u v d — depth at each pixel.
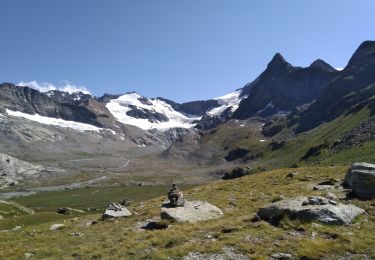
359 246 25.25
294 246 25.95
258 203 44.84
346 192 42.16
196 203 41.72
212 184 69.81
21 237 42.50
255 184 60.44
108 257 27.77
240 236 28.78
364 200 38.28
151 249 28.67
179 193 41.41
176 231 32.16
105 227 39.88
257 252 25.45
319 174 60.94
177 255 26.33
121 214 45.62
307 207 31.64
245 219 34.00
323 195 42.62
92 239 34.75
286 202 33.97
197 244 27.83
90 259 28.36
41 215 86.06
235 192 55.53
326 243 25.70
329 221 30.17
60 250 32.06
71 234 38.56
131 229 36.59
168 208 39.56
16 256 31.88
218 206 44.81
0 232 48.22
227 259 25.00
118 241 32.44
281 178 62.44
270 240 27.58
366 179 39.97
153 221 37.75
